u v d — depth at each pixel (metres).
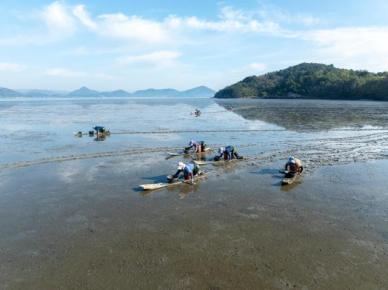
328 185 21.97
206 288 11.18
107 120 69.25
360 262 12.73
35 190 21.03
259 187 21.64
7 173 25.08
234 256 13.12
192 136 44.81
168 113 93.25
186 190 21.14
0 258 13.16
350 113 84.44
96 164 27.88
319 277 11.77
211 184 22.36
